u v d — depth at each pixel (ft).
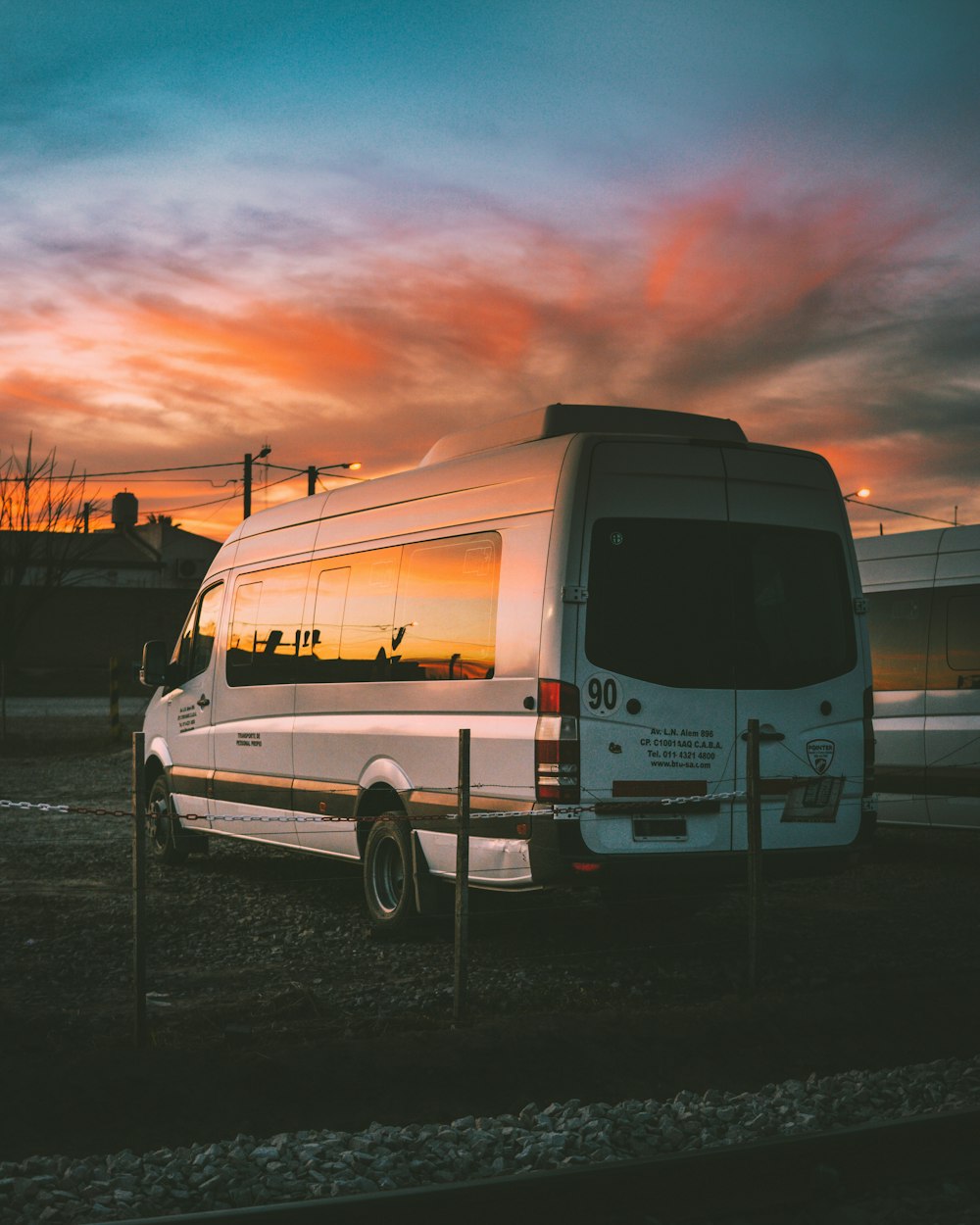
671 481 26.50
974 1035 22.38
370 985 24.99
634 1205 14.65
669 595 26.12
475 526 27.89
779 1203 14.87
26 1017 21.36
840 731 27.63
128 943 28.58
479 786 26.55
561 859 24.75
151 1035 20.30
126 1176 15.23
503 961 27.30
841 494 28.60
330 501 34.35
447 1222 14.06
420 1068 19.45
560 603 25.22
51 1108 17.43
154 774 43.16
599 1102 18.71
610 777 25.14
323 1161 15.93
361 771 30.89
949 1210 14.90
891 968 26.13
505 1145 16.63
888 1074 19.94
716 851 25.99
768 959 27.43
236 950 28.22
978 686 38.37
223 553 40.09
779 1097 18.81
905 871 39.75
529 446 27.27
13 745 88.17
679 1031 21.44
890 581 41.11
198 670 39.96
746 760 25.88
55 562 144.87
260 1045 20.22
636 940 29.66
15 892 34.96
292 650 34.68
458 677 27.76
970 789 38.22
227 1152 16.33
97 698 157.38
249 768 36.37
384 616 30.73
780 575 27.43
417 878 28.58
